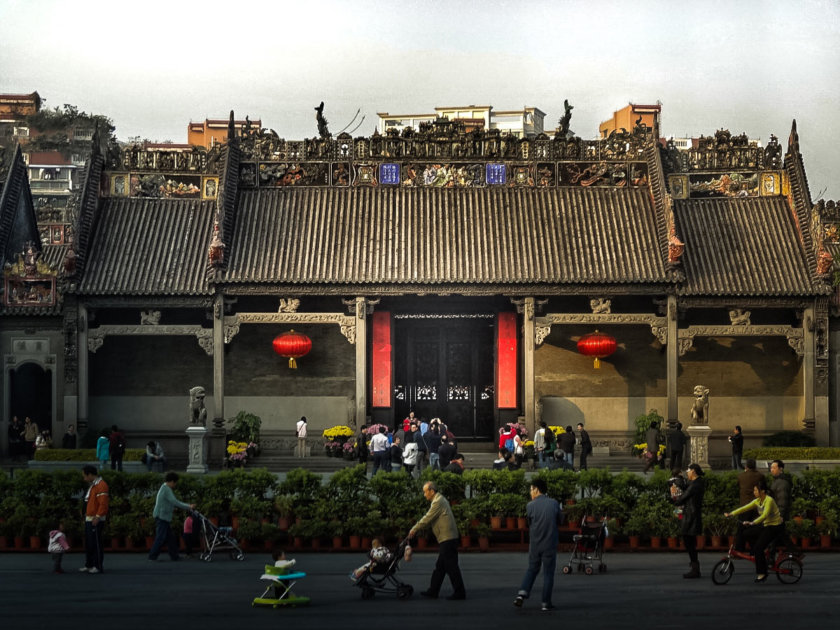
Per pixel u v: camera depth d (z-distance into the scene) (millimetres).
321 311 60938
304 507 32156
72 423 57250
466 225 59531
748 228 60219
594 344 57750
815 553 31719
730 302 57469
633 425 60750
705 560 30250
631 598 24766
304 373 61094
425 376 63000
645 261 57906
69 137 144750
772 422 60438
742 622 22250
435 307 61875
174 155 61250
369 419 59812
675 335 57562
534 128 121000
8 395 58000
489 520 32875
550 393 61156
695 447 50938
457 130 61719
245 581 26969
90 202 59500
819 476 32844
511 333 61469
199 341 57594
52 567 29141
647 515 31719
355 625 21984
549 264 57562
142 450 54000
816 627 21828
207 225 60219
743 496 28672
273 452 60688
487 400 62875
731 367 60688
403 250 58219
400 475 32344
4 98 147000
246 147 61688
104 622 22391
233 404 60875
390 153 61688
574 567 28953
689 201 61406
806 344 58094
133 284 57000
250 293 57188
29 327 57969
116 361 60219
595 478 32344
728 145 61562
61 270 60469
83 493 32969
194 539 31141
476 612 23266
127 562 30047
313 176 61656
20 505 32094
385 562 24875
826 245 60250
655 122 61594
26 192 63781
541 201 60812
